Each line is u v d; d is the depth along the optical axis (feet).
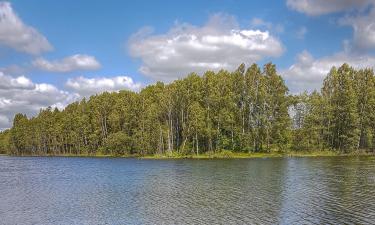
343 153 489.67
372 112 500.33
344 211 140.97
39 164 443.73
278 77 509.35
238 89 514.27
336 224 123.54
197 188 202.69
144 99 595.06
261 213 140.56
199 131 485.97
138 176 269.85
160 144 517.96
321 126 501.15
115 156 586.45
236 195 178.29
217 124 501.56
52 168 375.25
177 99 528.63
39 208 161.27
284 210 144.46
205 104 513.45
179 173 281.13
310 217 132.98
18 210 157.99
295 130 516.73
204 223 129.08
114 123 619.67
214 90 502.79
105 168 352.49
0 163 478.18
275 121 500.33
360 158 414.41
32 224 135.03
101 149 643.86
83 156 642.22
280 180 226.99
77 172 321.73
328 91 529.86
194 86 528.22
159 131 517.96
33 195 196.24
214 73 533.96
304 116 513.04
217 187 204.44
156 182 232.32
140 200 172.86
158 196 181.88
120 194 191.21
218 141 495.82
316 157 442.09
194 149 514.68
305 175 250.16
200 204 159.53
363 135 510.99
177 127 536.83
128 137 575.38
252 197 172.45
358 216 133.18
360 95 512.63
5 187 229.45
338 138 507.71
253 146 499.51
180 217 138.21
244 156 469.57
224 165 342.64
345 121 500.74
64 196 190.60
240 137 490.90
